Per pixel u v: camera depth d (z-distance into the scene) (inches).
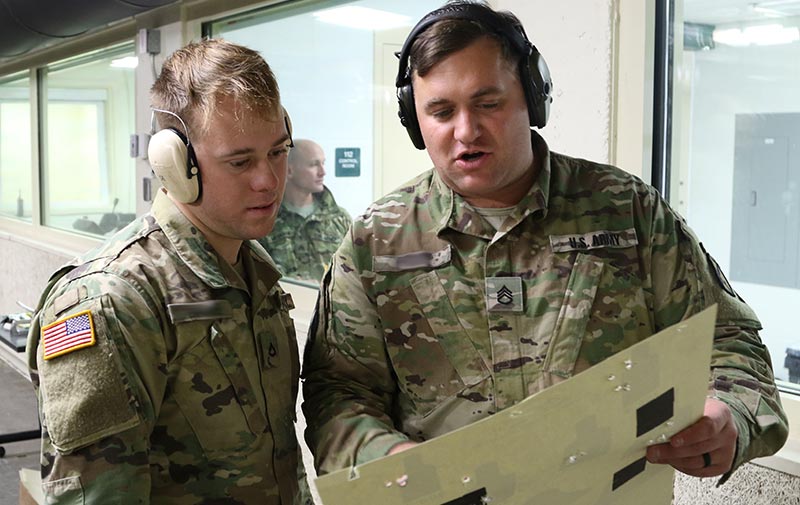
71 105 173.3
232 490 41.2
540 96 39.1
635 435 31.8
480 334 40.6
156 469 39.8
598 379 29.5
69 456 36.4
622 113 59.5
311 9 101.6
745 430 35.7
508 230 40.4
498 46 37.0
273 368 43.7
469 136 37.1
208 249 41.6
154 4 109.2
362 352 42.9
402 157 94.4
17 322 117.5
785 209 56.1
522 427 29.2
